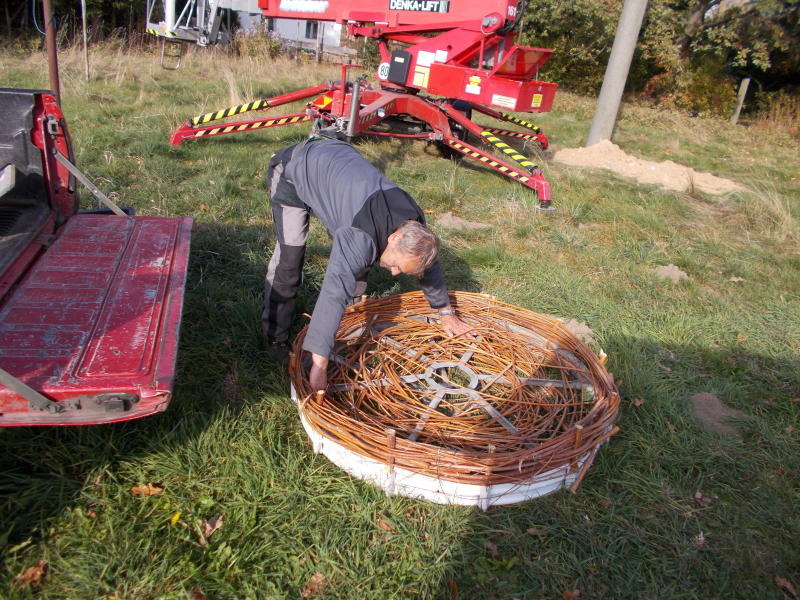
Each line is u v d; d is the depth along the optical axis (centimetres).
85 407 190
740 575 231
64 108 777
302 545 225
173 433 258
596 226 622
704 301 467
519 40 1867
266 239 466
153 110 839
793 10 1820
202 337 330
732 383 361
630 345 387
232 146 717
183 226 320
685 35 1966
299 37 2256
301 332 307
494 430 282
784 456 300
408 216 234
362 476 253
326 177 257
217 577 208
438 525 238
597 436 260
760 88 2028
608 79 966
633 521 250
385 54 827
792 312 467
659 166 893
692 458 289
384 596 211
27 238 270
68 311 226
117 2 1812
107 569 204
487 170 787
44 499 223
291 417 288
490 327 360
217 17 899
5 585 195
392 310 370
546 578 223
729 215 707
